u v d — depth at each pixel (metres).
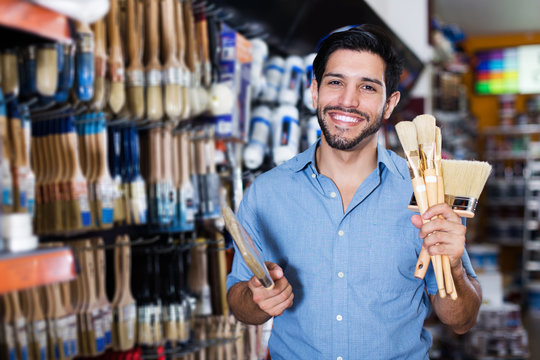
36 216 1.67
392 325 1.41
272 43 3.01
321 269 1.44
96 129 1.73
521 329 4.71
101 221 1.71
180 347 2.12
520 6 7.36
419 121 1.25
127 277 1.87
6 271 0.83
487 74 9.00
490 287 5.04
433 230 1.16
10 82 1.22
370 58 1.35
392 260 1.42
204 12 2.21
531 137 8.91
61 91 1.39
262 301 1.23
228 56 2.38
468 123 7.36
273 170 1.57
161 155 2.01
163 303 2.05
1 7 0.82
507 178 8.55
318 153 1.54
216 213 2.24
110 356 1.84
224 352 2.28
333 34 1.39
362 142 1.41
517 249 9.00
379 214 1.43
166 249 2.06
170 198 2.01
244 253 1.08
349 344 1.41
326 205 1.45
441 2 7.21
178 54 2.01
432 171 1.21
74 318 1.62
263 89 2.87
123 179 1.88
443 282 1.19
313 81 1.53
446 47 5.62
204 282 2.29
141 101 1.88
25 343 1.45
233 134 2.35
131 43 1.87
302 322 1.44
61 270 0.93
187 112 2.00
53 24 0.92
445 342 5.03
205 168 2.22
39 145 1.67
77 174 1.63
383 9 5.00
